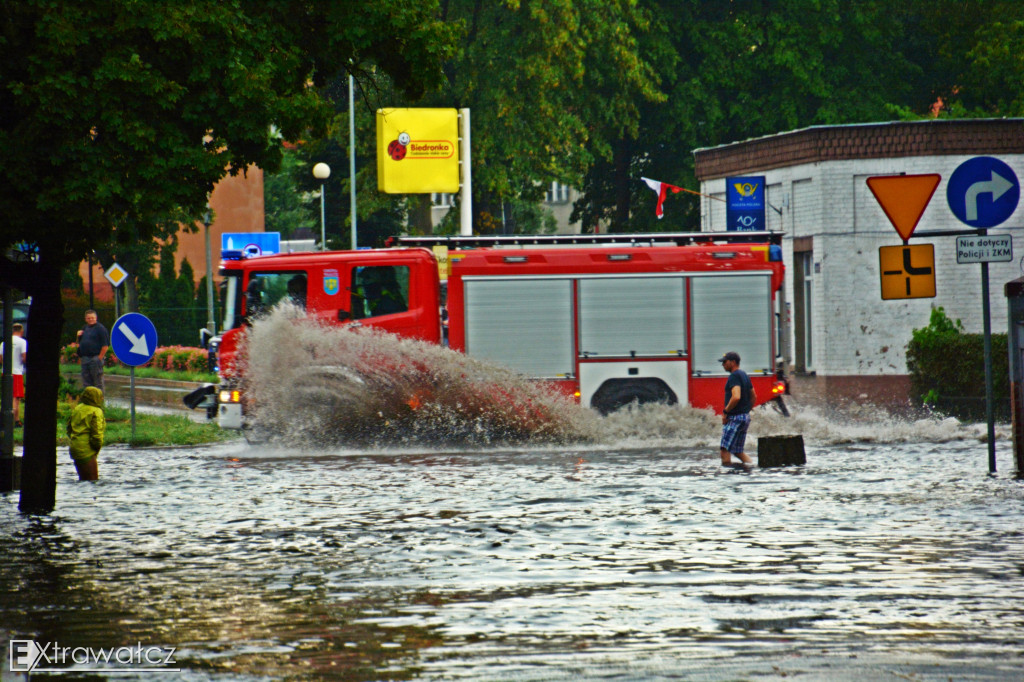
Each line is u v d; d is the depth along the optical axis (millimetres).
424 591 33188
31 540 42750
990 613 29891
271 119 47969
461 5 162500
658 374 81375
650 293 81562
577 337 81312
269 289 80188
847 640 27328
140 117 46156
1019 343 57094
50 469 50719
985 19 180125
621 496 52500
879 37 180125
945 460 65375
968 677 24234
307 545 40969
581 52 159750
